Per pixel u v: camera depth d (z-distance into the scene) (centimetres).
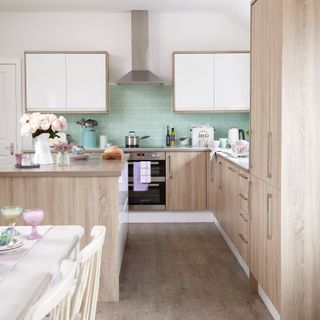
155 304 361
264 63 333
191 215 673
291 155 290
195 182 657
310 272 295
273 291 312
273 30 307
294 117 289
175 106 671
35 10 673
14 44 687
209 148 653
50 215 375
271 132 314
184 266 456
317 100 289
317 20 286
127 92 703
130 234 593
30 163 402
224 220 535
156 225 652
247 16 641
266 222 330
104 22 691
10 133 695
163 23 696
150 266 456
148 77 669
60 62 659
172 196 657
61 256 207
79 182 373
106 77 662
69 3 636
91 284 185
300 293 295
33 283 172
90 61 661
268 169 320
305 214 292
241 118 710
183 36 698
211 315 339
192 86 670
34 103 661
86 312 180
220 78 670
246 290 390
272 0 310
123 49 694
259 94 349
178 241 556
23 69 689
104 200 373
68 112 664
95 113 671
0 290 165
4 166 418
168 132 699
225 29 698
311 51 287
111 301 368
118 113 704
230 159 489
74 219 374
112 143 706
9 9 668
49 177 373
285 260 293
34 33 688
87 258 167
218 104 671
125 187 506
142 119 705
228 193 504
